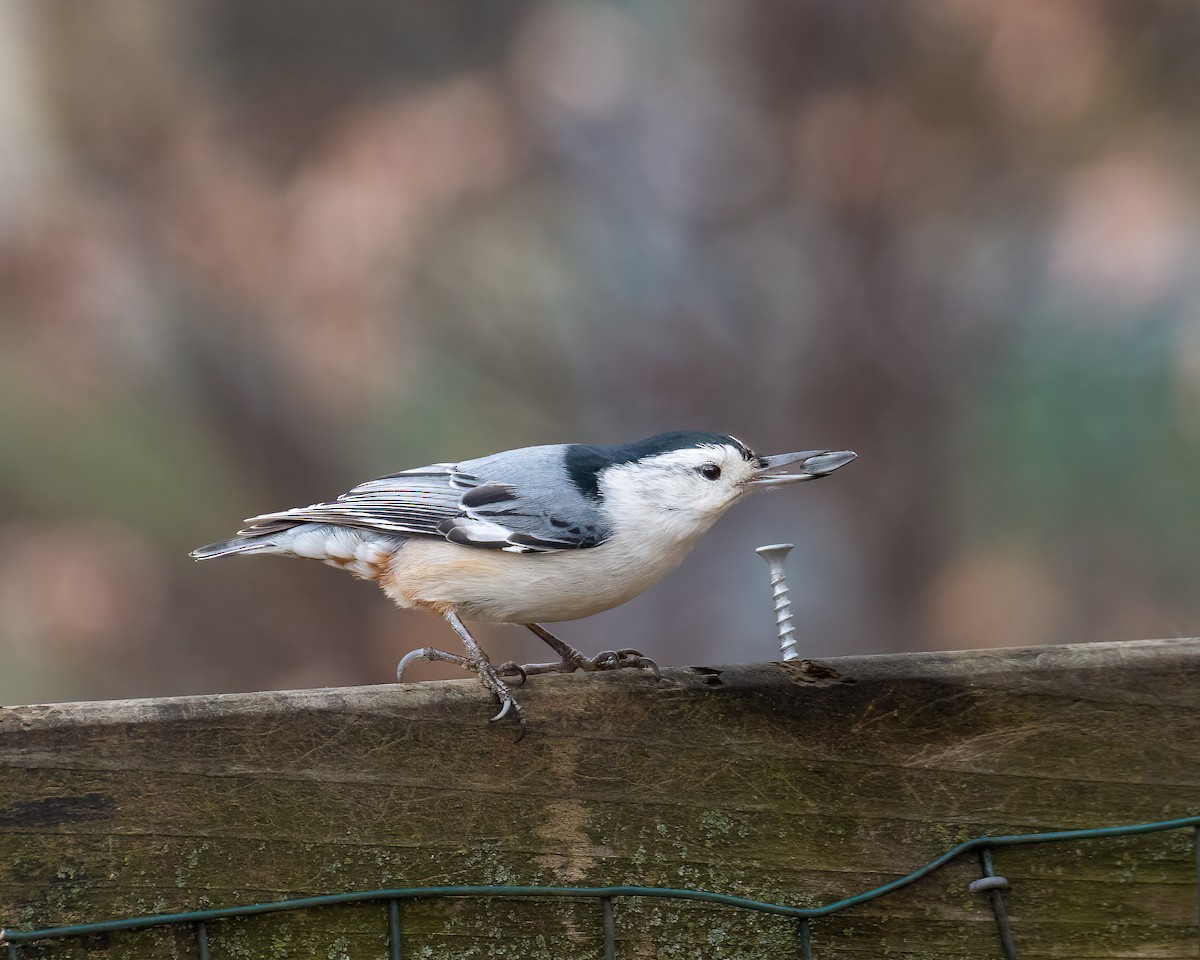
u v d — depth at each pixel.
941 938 3.96
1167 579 12.83
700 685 3.97
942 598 12.38
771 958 3.92
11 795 3.65
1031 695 4.01
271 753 3.78
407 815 3.83
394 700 3.86
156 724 3.73
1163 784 3.98
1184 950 3.95
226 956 3.72
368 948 3.78
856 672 4.01
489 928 3.83
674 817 3.92
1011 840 3.93
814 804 3.96
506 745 3.89
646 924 3.89
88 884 3.67
